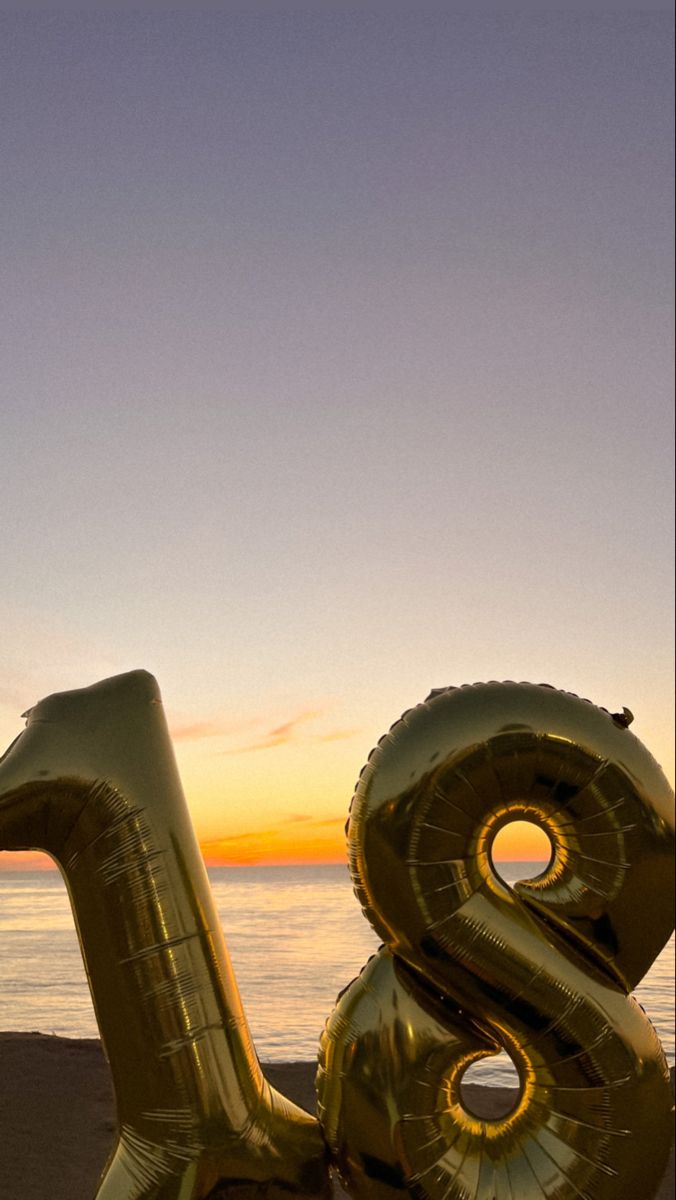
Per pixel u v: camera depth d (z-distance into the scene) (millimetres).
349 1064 1396
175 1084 1372
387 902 1409
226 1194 1361
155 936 1396
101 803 1412
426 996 1438
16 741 1445
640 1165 1389
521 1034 1406
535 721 1419
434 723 1431
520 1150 1395
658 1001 14203
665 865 1423
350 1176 1412
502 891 1441
